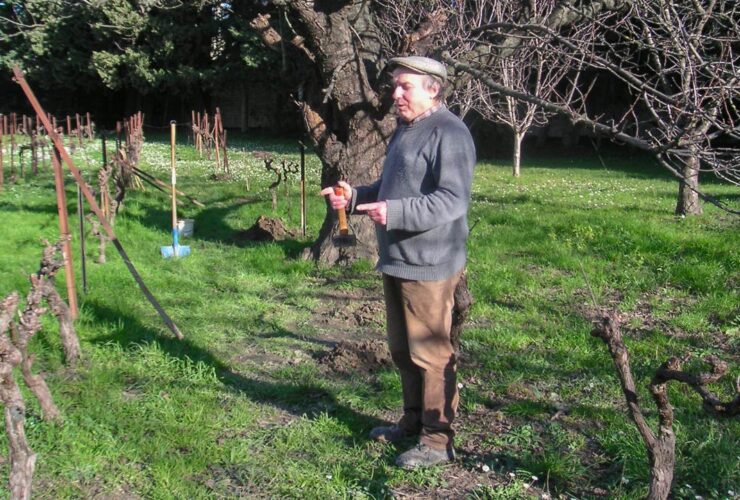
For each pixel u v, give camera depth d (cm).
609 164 2070
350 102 726
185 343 530
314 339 568
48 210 1036
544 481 361
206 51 2823
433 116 335
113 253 804
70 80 2903
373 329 595
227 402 443
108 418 408
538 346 553
